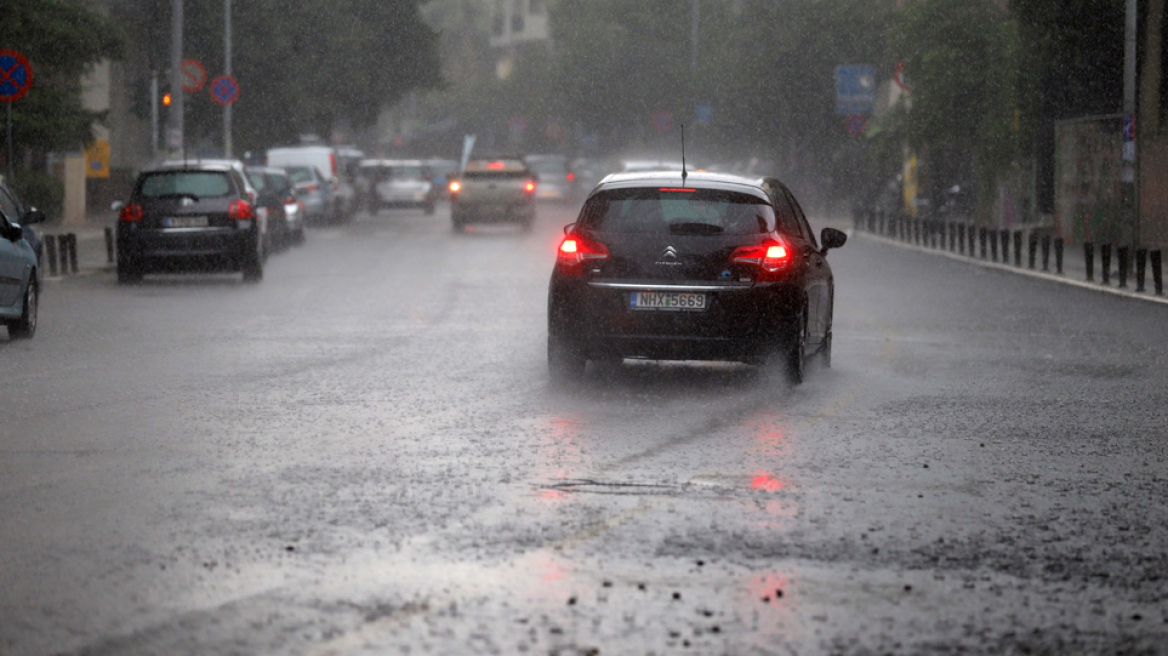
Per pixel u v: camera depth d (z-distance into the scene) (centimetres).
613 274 3431
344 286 6638
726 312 3391
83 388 3359
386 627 1557
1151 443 2748
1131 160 7244
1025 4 10125
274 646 1495
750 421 2958
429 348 4228
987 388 3509
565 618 1594
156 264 6631
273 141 15188
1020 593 1719
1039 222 10769
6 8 8888
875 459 2553
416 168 16375
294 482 2305
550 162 18475
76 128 9350
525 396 3278
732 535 1973
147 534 1956
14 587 1702
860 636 1546
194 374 3622
